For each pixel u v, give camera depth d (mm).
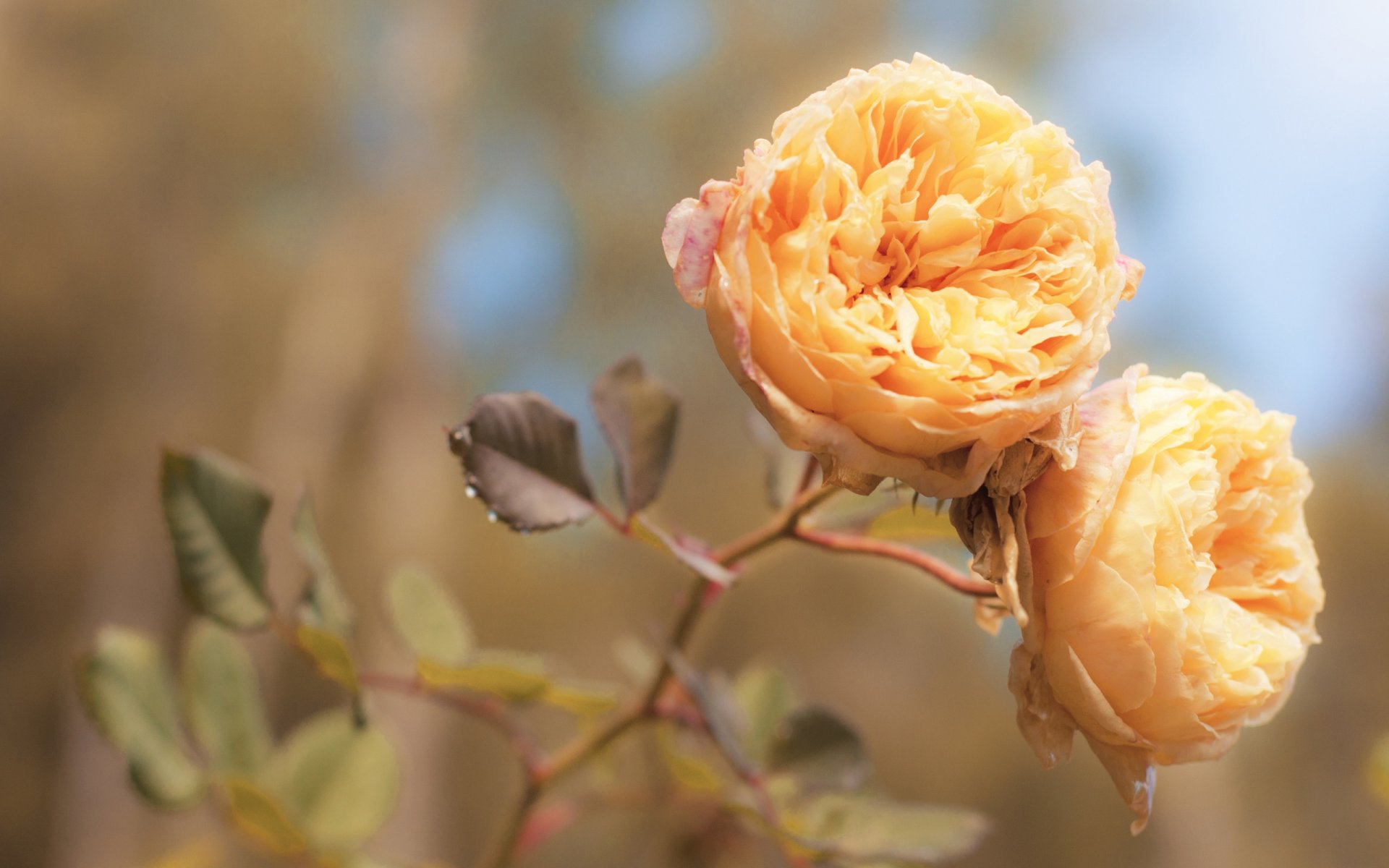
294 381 2809
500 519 616
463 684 671
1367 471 2311
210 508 660
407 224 2969
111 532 2877
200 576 657
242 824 698
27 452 2850
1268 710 603
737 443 2275
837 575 2006
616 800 719
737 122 2918
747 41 2877
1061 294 578
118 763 2652
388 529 2555
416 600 715
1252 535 610
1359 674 2170
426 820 1790
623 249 2914
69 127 2738
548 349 3002
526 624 2363
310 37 2939
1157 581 587
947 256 577
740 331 563
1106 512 579
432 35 3082
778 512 667
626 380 635
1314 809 2084
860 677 2020
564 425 625
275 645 2283
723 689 690
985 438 570
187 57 2877
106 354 2883
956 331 574
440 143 3045
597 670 2252
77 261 2820
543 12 3039
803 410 566
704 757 748
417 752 1813
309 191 3023
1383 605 2199
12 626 2762
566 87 3090
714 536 2172
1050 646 584
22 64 2715
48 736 2725
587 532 2086
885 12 2830
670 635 657
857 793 687
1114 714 581
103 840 2547
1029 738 586
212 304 2961
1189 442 599
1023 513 582
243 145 2959
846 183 571
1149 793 585
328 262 2939
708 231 573
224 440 2900
